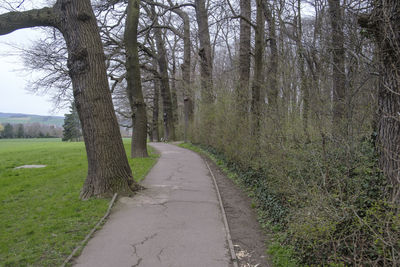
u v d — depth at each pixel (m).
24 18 7.14
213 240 5.09
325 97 6.48
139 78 14.70
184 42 24.53
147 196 7.76
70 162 15.50
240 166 10.30
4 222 5.94
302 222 3.98
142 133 15.39
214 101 16.16
